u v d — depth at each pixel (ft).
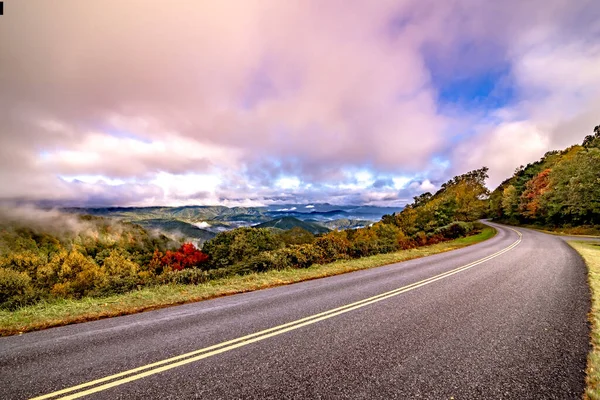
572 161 133.59
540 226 160.04
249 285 29.78
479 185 170.50
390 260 48.14
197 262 155.02
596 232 107.65
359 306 21.03
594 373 11.57
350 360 12.70
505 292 24.81
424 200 291.38
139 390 10.55
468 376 11.37
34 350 14.14
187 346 14.33
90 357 13.28
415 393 10.25
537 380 11.12
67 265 163.02
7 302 24.38
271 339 15.10
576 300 22.13
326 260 47.80
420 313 19.27
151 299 24.27
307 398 9.98
